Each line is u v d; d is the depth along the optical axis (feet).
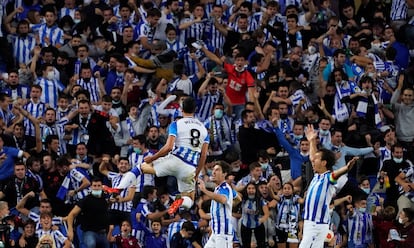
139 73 220.43
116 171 201.98
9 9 236.63
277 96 214.48
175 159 162.30
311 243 163.02
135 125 209.46
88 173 198.90
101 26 229.66
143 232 192.85
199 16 233.35
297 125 207.92
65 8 236.63
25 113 204.13
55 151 202.49
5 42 224.33
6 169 198.59
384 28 239.09
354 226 196.75
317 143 208.54
